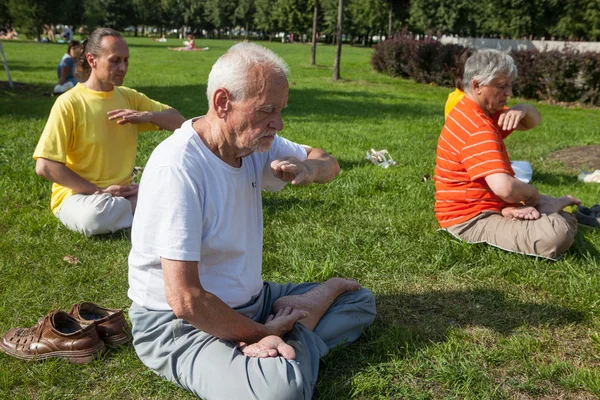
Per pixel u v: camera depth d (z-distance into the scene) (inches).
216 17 3287.4
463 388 110.3
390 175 264.2
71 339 115.5
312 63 1045.8
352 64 1095.6
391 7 1439.5
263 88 90.7
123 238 180.5
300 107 515.5
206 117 99.0
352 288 125.7
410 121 454.9
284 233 188.5
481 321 136.7
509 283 156.3
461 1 1505.9
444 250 171.6
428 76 795.4
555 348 125.7
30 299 142.3
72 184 179.2
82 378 112.5
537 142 370.9
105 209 176.4
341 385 110.3
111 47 177.9
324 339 117.8
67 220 182.4
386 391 109.7
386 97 625.3
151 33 3619.6
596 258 169.8
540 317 138.4
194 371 100.3
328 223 199.0
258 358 98.0
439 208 182.1
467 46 852.6
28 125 372.2
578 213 199.3
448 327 133.0
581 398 109.1
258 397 93.9
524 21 1151.6
